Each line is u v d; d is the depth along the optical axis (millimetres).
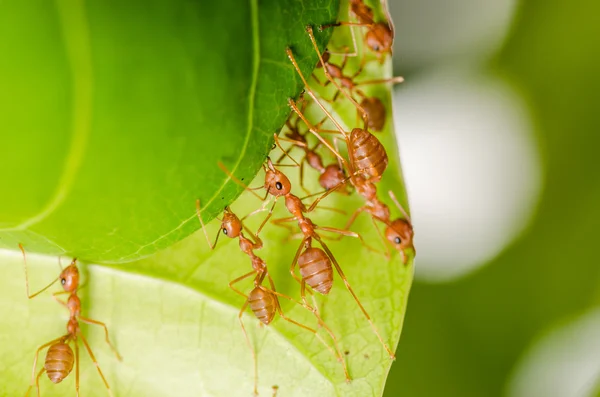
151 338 108
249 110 96
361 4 105
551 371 120
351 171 107
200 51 92
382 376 106
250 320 108
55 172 93
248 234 109
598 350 120
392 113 107
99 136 92
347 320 107
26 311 109
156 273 108
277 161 109
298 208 109
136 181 94
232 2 93
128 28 91
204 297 108
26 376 109
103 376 109
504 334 120
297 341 107
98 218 96
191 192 97
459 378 120
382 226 108
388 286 107
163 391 108
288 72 97
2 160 92
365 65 106
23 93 90
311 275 106
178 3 91
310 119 108
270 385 107
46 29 90
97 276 108
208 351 108
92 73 91
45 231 97
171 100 93
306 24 98
